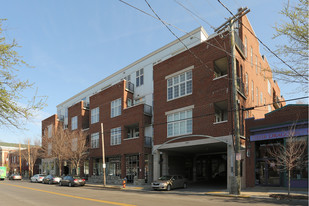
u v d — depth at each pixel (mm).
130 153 31922
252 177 21812
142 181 29719
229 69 23000
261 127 21625
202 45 25500
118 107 35344
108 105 37250
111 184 33188
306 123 19109
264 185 21438
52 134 48281
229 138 21984
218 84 23531
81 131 40844
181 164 33344
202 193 19922
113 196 18516
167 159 29594
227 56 23203
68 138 40438
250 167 22062
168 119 27891
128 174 33719
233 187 18766
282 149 19281
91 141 39562
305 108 19406
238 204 13523
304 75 13023
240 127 23438
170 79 28469
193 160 35844
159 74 29750
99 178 36594
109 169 36781
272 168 21172
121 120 34219
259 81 32406
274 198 16219
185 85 26625
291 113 20047
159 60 34312
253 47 30828
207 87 24391
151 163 31469
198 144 24453
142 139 30656
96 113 39656
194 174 35188
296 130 19609
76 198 17391
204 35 30594
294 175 19719
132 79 38188
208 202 14484
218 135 22859
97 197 17891
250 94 27781
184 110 26203
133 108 32594
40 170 60312
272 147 21391
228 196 18031
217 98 23406
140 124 31297
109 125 36344
